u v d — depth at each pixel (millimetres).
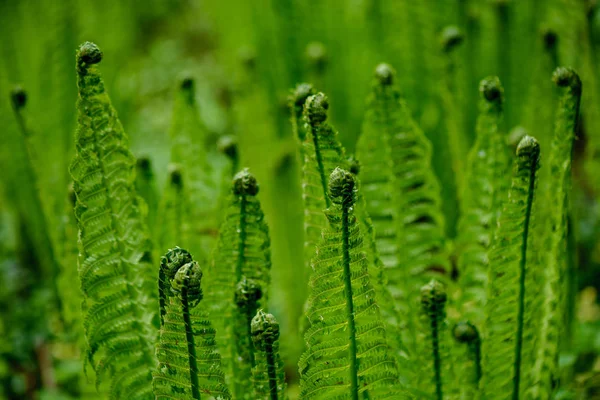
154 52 6133
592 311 2986
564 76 2033
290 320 3080
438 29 2994
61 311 2635
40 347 2941
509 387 2078
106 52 3771
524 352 2072
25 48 3293
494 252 1993
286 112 3209
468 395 2094
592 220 3002
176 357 1864
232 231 1993
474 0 2936
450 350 2086
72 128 3266
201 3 5324
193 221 2326
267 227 2002
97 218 1982
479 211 2189
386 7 3135
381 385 1929
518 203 1954
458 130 2672
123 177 1992
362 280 1863
